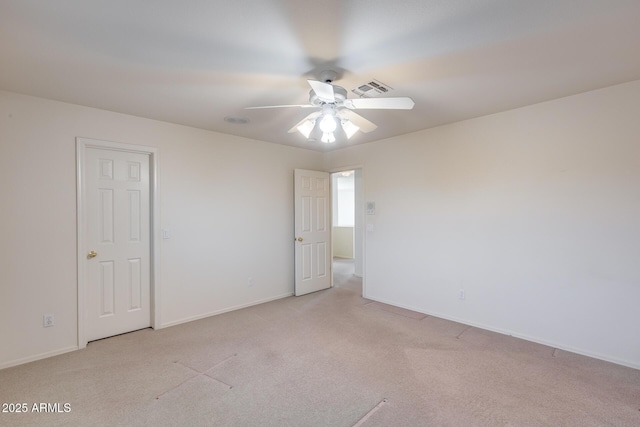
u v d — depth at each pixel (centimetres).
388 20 166
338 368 253
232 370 250
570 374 242
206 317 374
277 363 261
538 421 189
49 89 253
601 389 222
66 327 283
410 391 221
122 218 323
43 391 221
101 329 310
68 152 284
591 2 152
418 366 255
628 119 250
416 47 193
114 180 317
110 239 315
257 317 374
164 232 342
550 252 290
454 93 266
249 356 273
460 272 353
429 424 187
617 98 254
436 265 375
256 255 428
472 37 182
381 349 287
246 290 417
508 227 316
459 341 303
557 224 286
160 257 340
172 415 196
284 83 243
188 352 281
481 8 156
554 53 201
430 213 379
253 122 346
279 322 357
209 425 187
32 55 199
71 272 286
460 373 244
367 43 188
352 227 863
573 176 276
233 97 271
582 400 209
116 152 318
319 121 255
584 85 253
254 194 426
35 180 269
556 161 285
